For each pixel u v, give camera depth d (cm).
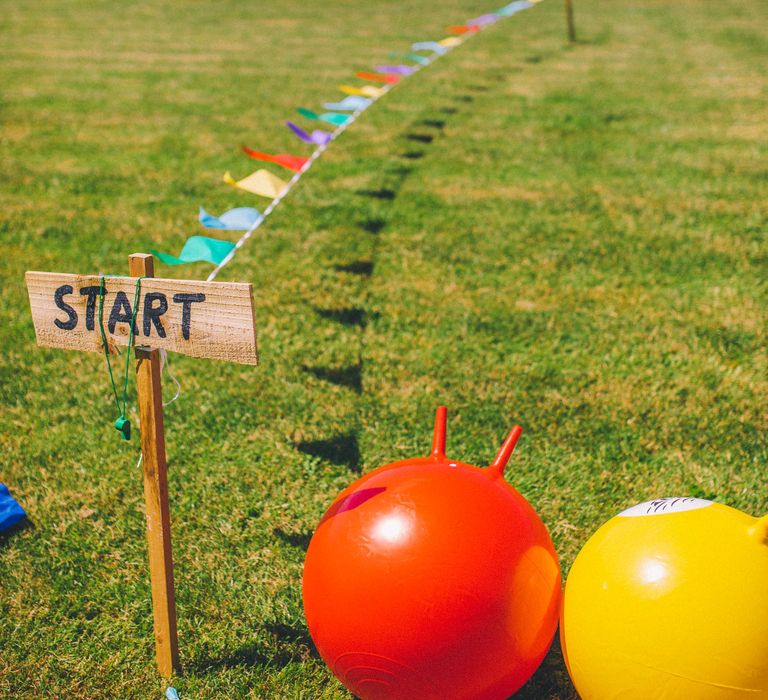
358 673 222
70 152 853
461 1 2298
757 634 200
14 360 454
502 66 1376
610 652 213
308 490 354
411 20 1933
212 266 571
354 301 522
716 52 1495
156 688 262
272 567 312
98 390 426
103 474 363
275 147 881
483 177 783
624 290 541
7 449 379
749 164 824
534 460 373
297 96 1145
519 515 228
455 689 217
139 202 707
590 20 1944
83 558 316
